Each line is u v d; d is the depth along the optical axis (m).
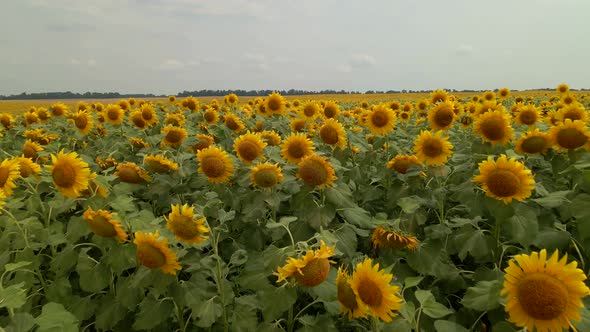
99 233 3.21
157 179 5.24
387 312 2.45
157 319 3.15
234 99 14.12
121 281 3.30
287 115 10.76
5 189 3.93
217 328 3.57
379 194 5.30
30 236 3.77
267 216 4.94
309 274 2.59
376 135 7.44
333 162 4.86
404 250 3.72
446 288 3.78
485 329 3.38
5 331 2.45
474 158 4.96
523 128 8.26
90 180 4.02
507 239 4.15
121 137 9.59
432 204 4.50
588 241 3.21
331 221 4.24
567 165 4.91
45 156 6.86
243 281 3.13
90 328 3.95
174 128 6.77
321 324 3.09
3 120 11.81
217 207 4.06
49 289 3.64
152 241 2.82
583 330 2.32
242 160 5.18
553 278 2.16
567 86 14.46
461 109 8.86
